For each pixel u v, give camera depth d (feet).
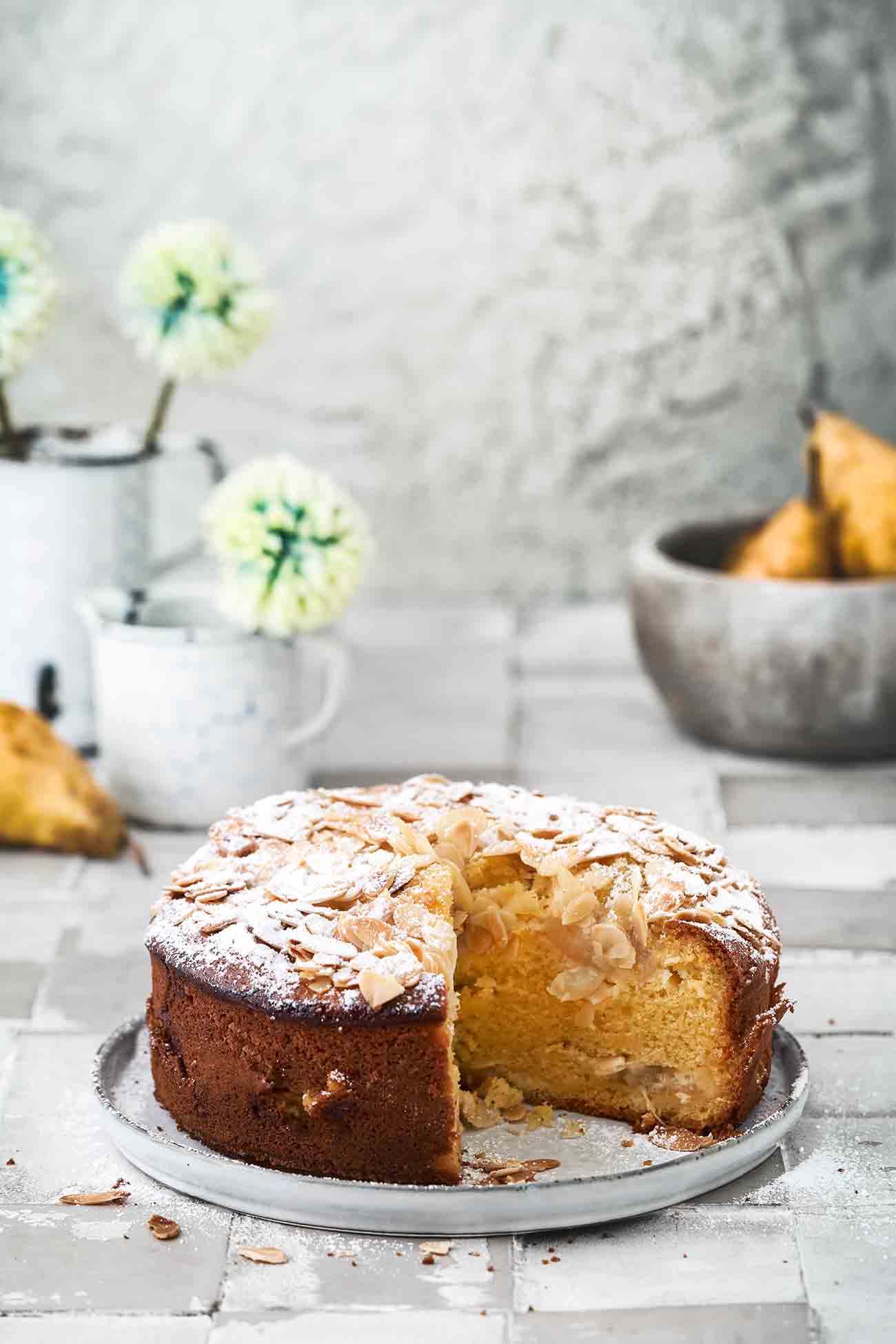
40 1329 3.75
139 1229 4.11
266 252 9.88
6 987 5.55
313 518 6.45
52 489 7.22
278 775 6.82
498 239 9.80
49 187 9.83
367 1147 4.12
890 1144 4.50
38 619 7.35
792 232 9.74
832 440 7.75
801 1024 5.21
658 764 7.52
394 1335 3.71
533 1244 4.05
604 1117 4.57
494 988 4.58
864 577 7.63
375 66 9.62
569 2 9.49
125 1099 4.54
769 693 7.28
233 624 7.02
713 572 8.35
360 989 4.03
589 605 10.18
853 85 9.55
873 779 7.36
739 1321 3.76
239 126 9.73
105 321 9.99
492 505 10.19
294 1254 4.00
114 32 9.62
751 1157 4.27
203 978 4.18
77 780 6.57
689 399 9.96
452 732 7.94
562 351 9.94
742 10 9.47
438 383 10.01
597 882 4.54
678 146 9.64
